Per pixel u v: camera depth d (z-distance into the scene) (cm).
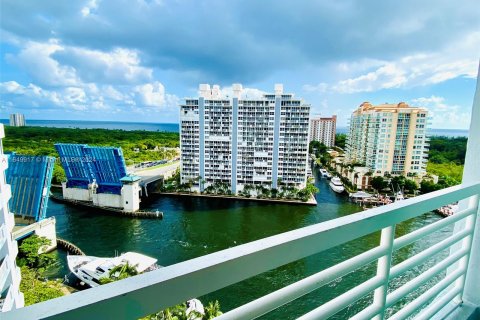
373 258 99
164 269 58
